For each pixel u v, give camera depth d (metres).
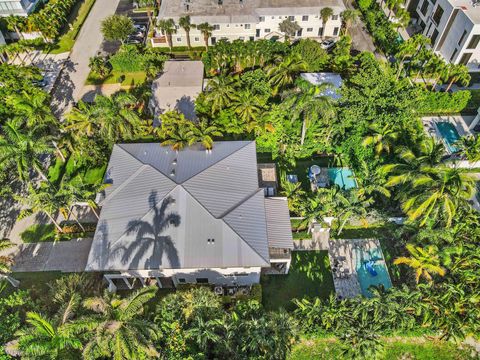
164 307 38.09
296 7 77.62
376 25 81.00
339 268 47.72
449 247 41.78
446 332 39.75
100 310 34.19
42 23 79.25
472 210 46.12
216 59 70.38
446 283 40.53
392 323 39.62
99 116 53.28
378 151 52.97
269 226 46.66
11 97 56.19
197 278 44.56
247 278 44.72
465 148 53.00
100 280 45.66
